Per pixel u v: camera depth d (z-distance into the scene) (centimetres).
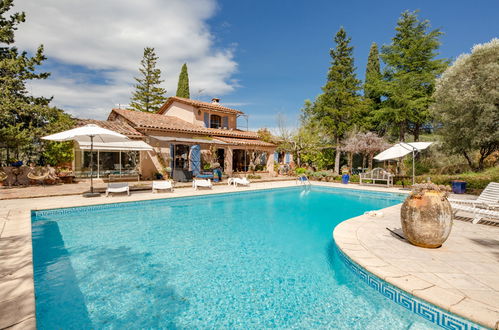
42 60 1983
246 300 467
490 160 2380
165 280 538
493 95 1797
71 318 407
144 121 2403
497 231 791
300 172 3052
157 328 386
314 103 4078
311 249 742
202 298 471
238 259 659
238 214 1196
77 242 767
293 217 1149
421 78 3141
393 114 3278
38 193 1383
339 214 1220
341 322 404
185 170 2141
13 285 410
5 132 1697
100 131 1288
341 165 3794
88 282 524
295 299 471
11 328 302
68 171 2059
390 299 455
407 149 1858
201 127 2931
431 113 2486
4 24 1920
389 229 793
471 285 436
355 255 572
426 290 416
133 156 2353
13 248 585
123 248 723
